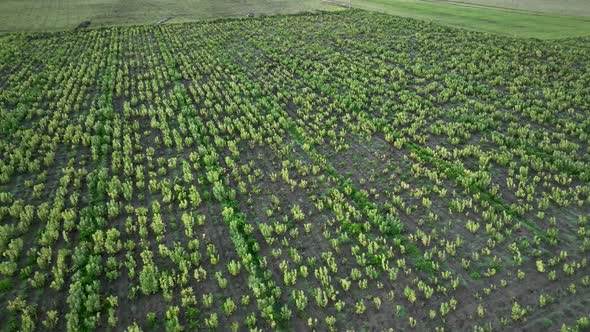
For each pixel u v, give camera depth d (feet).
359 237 59.57
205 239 60.70
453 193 68.59
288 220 64.59
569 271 52.54
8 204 68.54
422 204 67.15
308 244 59.98
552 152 80.28
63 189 69.82
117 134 88.94
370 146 85.71
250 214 66.18
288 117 96.94
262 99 106.42
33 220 64.34
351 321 48.14
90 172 78.02
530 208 64.49
